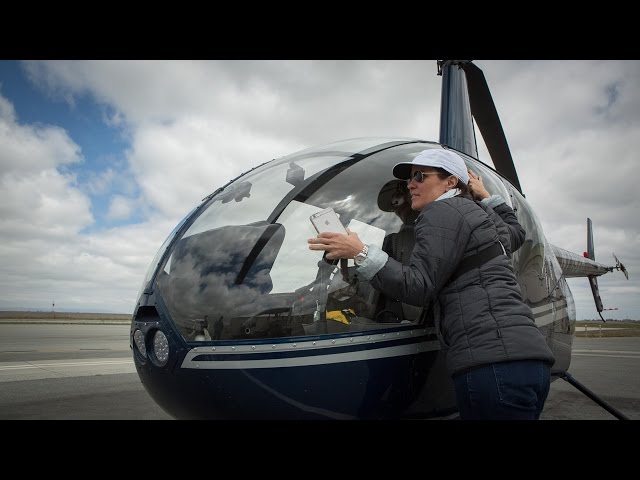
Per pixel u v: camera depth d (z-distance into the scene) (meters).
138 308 2.10
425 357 1.86
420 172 1.84
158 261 2.18
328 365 1.73
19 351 9.43
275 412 1.79
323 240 1.67
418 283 1.55
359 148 2.34
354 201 2.03
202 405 1.85
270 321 1.77
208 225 2.12
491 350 1.47
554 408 4.25
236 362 1.75
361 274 1.69
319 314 1.78
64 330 21.97
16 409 3.68
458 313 1.57
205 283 1.89
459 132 4.50
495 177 2.90
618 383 5.96
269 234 1.94
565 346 3.28
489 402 1.47
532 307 2.69
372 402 1.81
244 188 2.23
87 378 5.53
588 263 8.29
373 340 1.79
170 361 1.86
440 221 1.62
